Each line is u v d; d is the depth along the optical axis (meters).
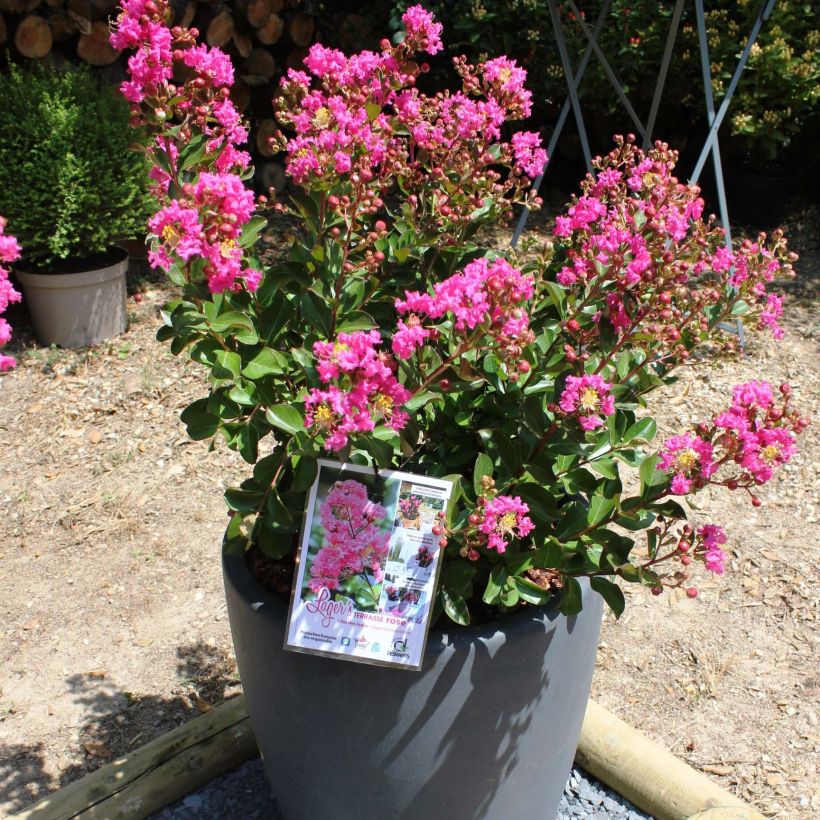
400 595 1.57
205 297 1.58
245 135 1.69
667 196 1.65
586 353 1.83
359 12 6.27
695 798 2.14
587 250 1.64
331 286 1.70
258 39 5.59
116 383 4.12
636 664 2.79
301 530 1.68
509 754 1.76
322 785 1.79
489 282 1.42
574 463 1.73
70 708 2.60
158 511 3.41
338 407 1.38
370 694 1.62
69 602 3.00
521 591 1.64
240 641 1.76
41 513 3.40
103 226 4.27
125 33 1.54
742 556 3.23
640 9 5.56
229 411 1.67
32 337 4.45
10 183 4.15
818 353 4.50
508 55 5.97
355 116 1.67
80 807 2.13
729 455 1.50
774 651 2.84
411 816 1.77
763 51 5.44
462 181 1.78
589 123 6.26
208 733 2.29
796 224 6.03
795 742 2.53
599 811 2.23
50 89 4.37
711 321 1.79
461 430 1.82
